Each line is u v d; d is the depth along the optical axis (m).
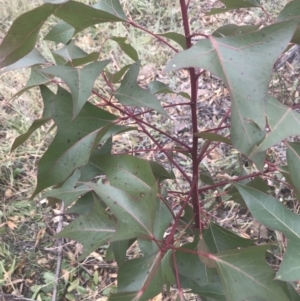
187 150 0.60
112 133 0.53
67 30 0.53
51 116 0.47
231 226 1.06
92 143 0.47
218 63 0.34
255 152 0.33
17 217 1.15
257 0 0.54
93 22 0.45
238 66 0.34
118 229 0.38
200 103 1.46
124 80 0.46
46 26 1.72
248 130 0.33
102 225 0.46
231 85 0.33
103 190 0.38
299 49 1.44
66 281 1.00
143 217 0.39
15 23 0.36
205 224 0.75
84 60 0.53
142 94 0.45
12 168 1.28
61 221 1.09
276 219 0.46
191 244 0.56
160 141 1.33
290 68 1.43
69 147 0.47
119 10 0.48
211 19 1.81
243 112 0.33
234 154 1.21
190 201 0.65
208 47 0.35
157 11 1.90
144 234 0.39
